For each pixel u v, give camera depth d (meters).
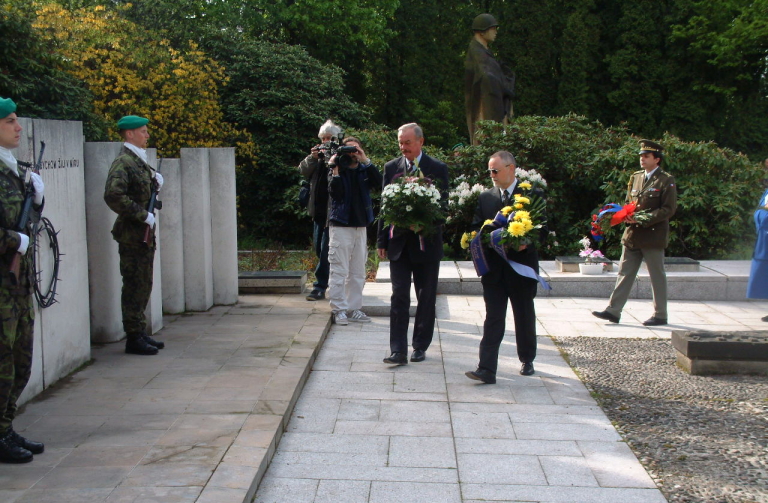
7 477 3.69
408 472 4.14
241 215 17.95
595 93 25.30
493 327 5.70
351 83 26.98
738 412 5.09
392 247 6.09
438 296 9.34
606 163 12.57
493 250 5.59
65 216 5.39
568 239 12.45
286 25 24.08
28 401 4.87
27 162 4.43
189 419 4.55
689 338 6.06
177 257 7.67
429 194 5.74
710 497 3.85
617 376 5.94
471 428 4.80
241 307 8.10
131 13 17.80
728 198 11.71
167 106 15.48
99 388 5.16
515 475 4.11
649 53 24.09
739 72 23.83
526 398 5.40
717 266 9.85
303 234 18.02
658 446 4.52
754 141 24.47
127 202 5.57
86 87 13.66
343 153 7.28
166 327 7.10
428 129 26.78
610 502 3.79
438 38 27.28
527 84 25.38
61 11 14.08
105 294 6.41
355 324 7.68
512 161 5.73
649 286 9.21
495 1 26.38
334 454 4.38
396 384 5.70
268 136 17.41
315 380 5.78
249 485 3.64
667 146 12.16
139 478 3.69
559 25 25.25
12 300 3.83
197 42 18.30
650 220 7.40
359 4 24.66
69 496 3.47
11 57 10.55
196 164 7.68
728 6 22.69
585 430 4.78
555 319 8.05
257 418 4.58
